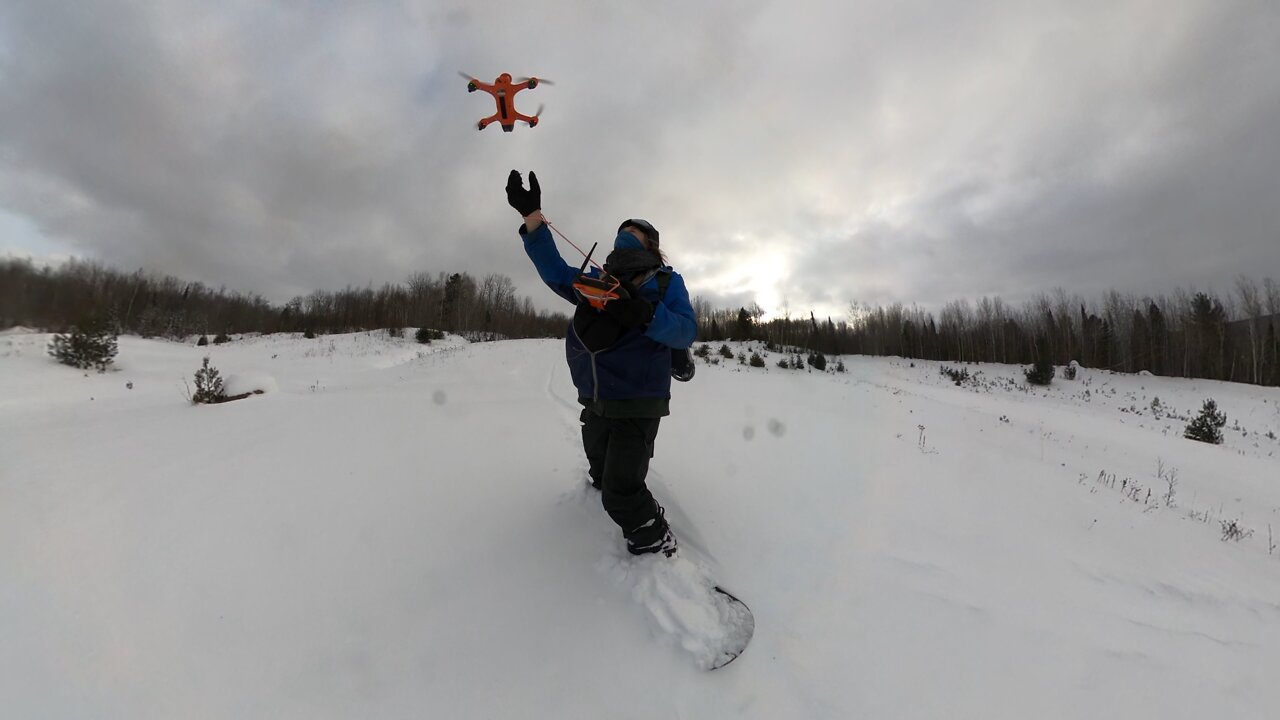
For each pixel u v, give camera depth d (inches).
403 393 340.5
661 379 86.5
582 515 104.3
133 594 71.4
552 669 67.0
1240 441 668.1
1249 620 100.1
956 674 74.8
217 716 55.1
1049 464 275.1
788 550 105.0
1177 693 76.4
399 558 87.0
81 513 91.5
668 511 112.9
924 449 216.7
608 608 78.5
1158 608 100.7
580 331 85.9
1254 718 72.9
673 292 88.2
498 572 85.0
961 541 118.8
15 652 57.9
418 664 65.6
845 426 260.2
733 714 64.2
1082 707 71.2
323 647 66.5
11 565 72.8
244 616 70.2
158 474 116.0
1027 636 85.5
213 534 89.4
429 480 122.0
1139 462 387.5
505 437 172.2
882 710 67.4
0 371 486.6
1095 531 139.1
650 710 63.0
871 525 121.3
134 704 54.8
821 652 76.4
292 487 112.9
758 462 162.2
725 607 79.7
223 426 180.9
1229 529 180.4
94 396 416.2
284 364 885.2
